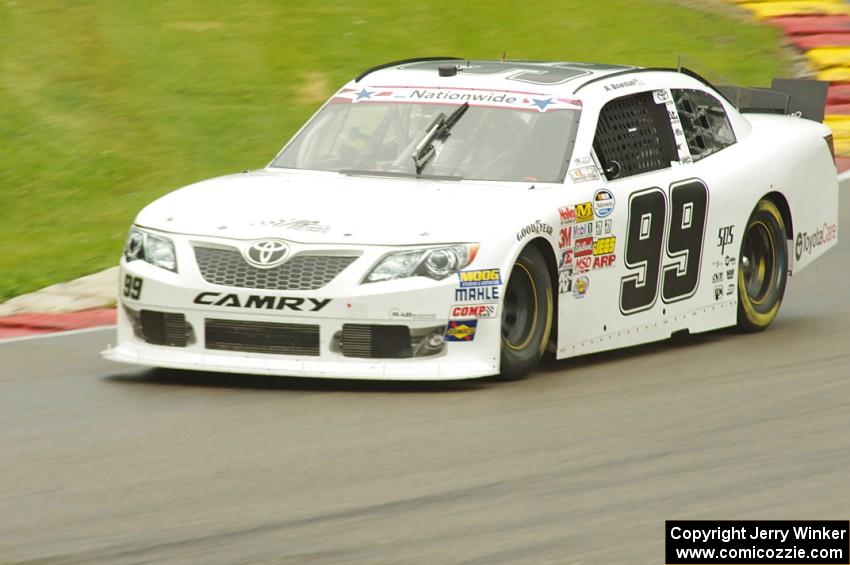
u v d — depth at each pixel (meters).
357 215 25.19
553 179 27.16
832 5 78.25
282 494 18.52
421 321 24.27
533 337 26.05
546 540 16.64
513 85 29.06
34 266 39.88
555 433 21.86
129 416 23.06
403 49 67.75
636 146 29.19
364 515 17.61
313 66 64.12
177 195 26.95
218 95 59.53
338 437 21.55
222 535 16.83
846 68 69.88
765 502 18.19
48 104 55.06
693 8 78.00
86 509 17.94
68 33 61.53
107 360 28.06
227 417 22.88
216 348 24.91
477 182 27.23
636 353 29.19
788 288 37.50
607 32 73.25
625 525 17.22
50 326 32.38
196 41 64.12
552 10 75.19
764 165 32.00
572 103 28.53
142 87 58.72
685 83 31.59
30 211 46.75
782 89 36.72
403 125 28.70
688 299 29.88
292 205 25.78
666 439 21.53
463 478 19.30
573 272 26.81
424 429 22.06
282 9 69.38
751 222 31.56
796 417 22.95
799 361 28.08
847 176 53.56
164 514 17.69
